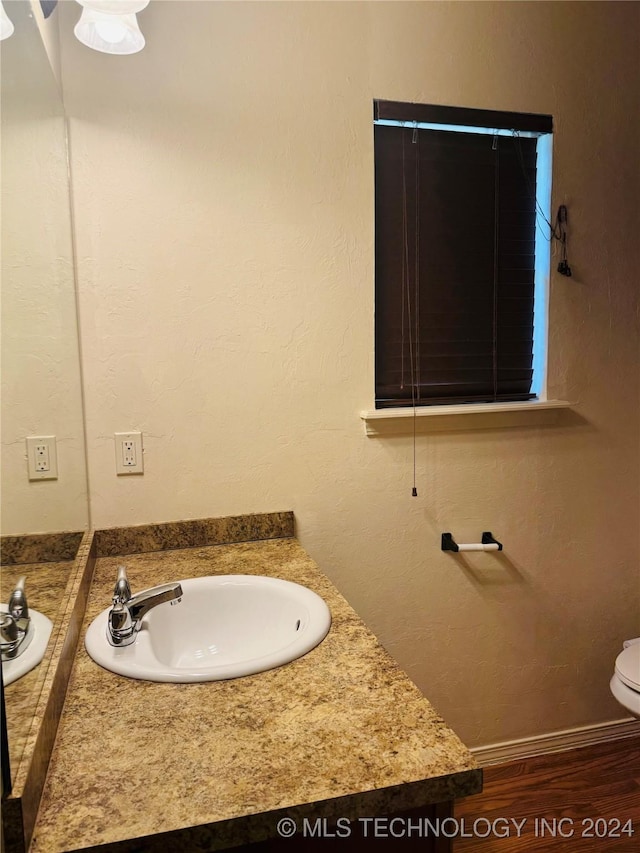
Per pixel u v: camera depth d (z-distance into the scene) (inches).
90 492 66.3
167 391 67.2
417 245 76.4
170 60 64.2
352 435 74.2
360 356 73.4
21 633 31.2
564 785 80.5
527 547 83.4
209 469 69.6
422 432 77.0
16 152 36.1
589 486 85.3
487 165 78.2
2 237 31.5
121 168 63.6
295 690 39.9
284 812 29.8
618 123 80.9
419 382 78.1
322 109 69.4
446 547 79.2
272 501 72.2
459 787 32.1
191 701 39.0
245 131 67.1
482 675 83.7
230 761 33.2
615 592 88.4
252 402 70.2
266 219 68.6
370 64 70.5
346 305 72.2
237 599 56.8
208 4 64.9
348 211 71.2
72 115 61.7
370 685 40.5
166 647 53.5
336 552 75.5
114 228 63.9
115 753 34.1
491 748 85.0
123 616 45.4
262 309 69.4
